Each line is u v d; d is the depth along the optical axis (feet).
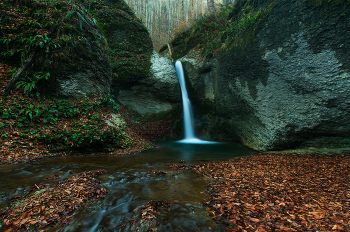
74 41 27.89
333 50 21.74
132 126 40.78
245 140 35.35
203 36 53.47
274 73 27.84
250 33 31.30
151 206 9.54
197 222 8.27
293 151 26.55
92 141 23.53
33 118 21.12
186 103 49.49
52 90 25.29
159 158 23.67
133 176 15.07
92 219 8.33
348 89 21.25
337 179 13.97
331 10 21.48
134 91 46.32
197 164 20.34
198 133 46.39
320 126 24.40
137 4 103.35
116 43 45.47
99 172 15.21
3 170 13.97
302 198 10.52
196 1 83.61
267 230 7.41
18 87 21.72
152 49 51.19
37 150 19.25
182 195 11.52
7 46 23.30
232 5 51.01
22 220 7.75
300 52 24.32
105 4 46.47
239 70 34.35
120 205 9.83
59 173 14.30
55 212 8.56
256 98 31.40
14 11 25.00
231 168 18.21
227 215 8.76
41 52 24.70
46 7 27.35
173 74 49.80
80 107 26.91
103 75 34.40
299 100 25.49
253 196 10.84
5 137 18.13
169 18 97.86
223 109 41.37
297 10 24.43
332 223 7.73
